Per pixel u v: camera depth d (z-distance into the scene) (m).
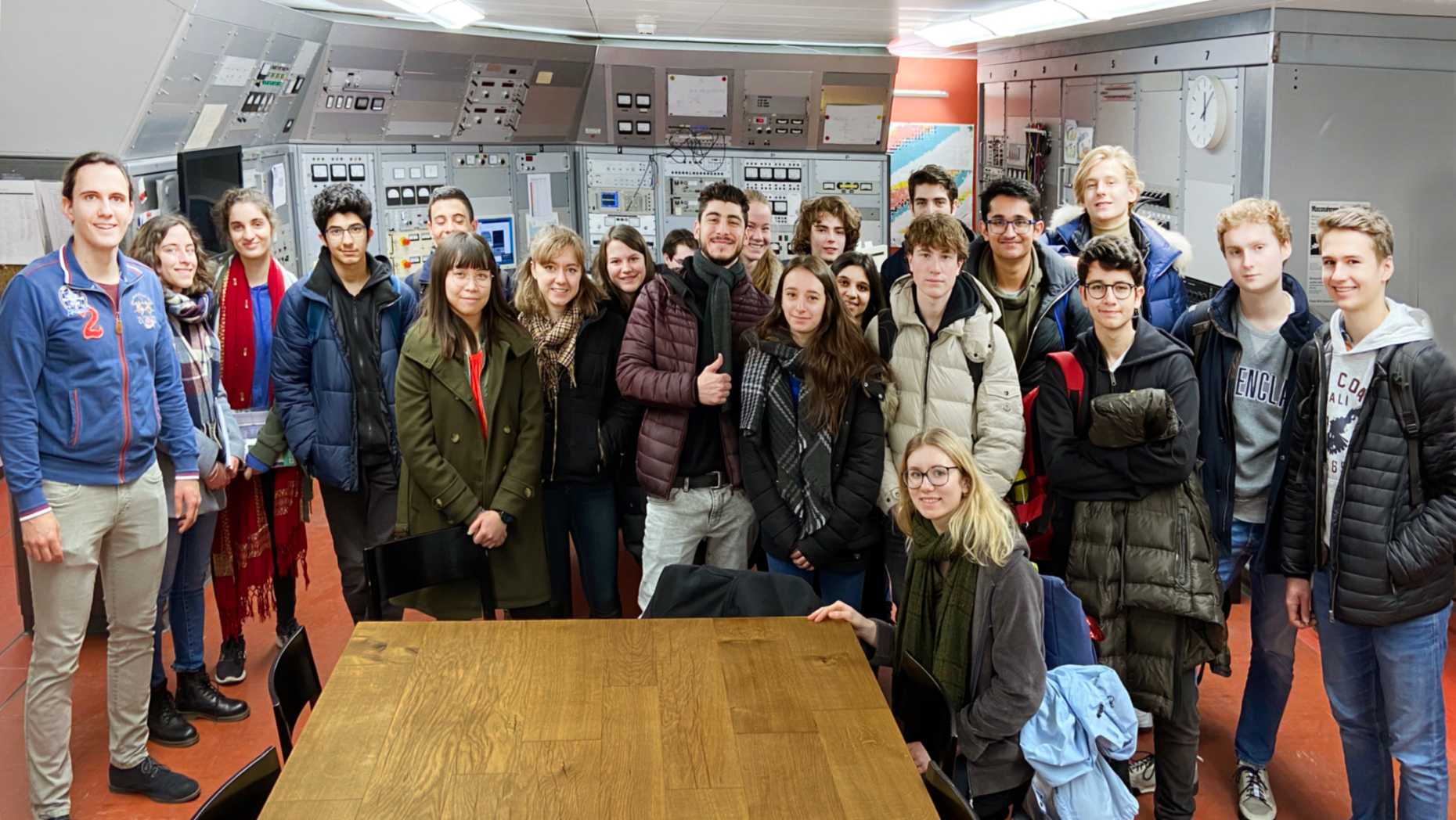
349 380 4.39
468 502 4.02
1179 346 3.45
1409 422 3.13
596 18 7.14
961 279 3.89
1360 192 5.54
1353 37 5.38
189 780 3.89
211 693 4.43
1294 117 5.39
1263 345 3.78
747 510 4.30
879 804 2.35
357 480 4.44
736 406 4.16
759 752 2.54
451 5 6.52
